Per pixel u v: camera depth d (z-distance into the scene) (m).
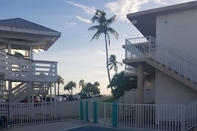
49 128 13.37
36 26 18.58
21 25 17.88
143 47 14.96
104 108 15.95
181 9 15.34
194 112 12.13
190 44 15.17
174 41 15.61
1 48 20.69
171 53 14.59
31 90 18.05
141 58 14.64
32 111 15.71
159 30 16.09
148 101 18.77
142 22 17.47
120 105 14.37
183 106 12.13
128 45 15.33
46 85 20.41
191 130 12.00
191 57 14.90
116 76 28.33
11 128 13.51
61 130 12.71
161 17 16.11
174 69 14.01
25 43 18.92
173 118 12.86
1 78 14.70
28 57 20.44
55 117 16.89
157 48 14.88
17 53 21.84
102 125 14.38
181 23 15.53
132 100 17.38
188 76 13.84
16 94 17.50
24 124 14.91
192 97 14.71
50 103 16.81
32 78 17.03
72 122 15.86
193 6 14.87
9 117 14.48
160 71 15.62
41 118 16.05
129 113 14.17
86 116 16.62
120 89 27.22
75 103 18.30
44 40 18.78
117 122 13.91
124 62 15.17
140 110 13.61
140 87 15.02
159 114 13.02
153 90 19.72
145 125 13.36
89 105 16.55
